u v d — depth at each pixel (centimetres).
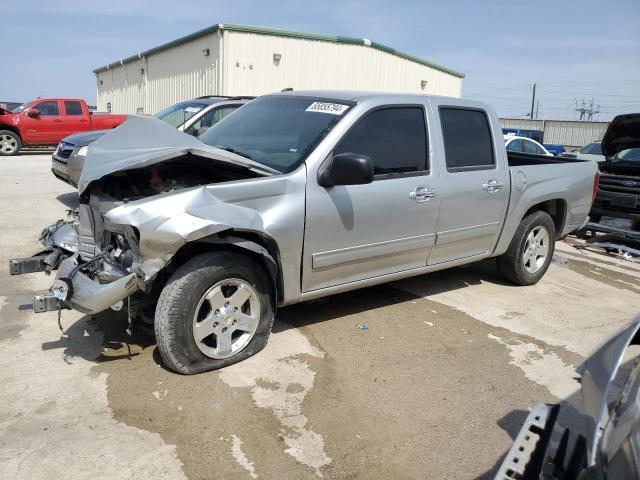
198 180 430
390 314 491
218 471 275
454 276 621
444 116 484
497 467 295
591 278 667
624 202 814
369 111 427
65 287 345
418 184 450
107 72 3334
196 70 2145
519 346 445
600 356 228
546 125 3962
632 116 857
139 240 324
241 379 359
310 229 387
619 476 176
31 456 275
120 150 400
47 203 885
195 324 348
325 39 2153
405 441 311
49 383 341
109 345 394
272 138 431
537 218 578
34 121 1758
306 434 310
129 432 299
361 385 366
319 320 465
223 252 355
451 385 375
